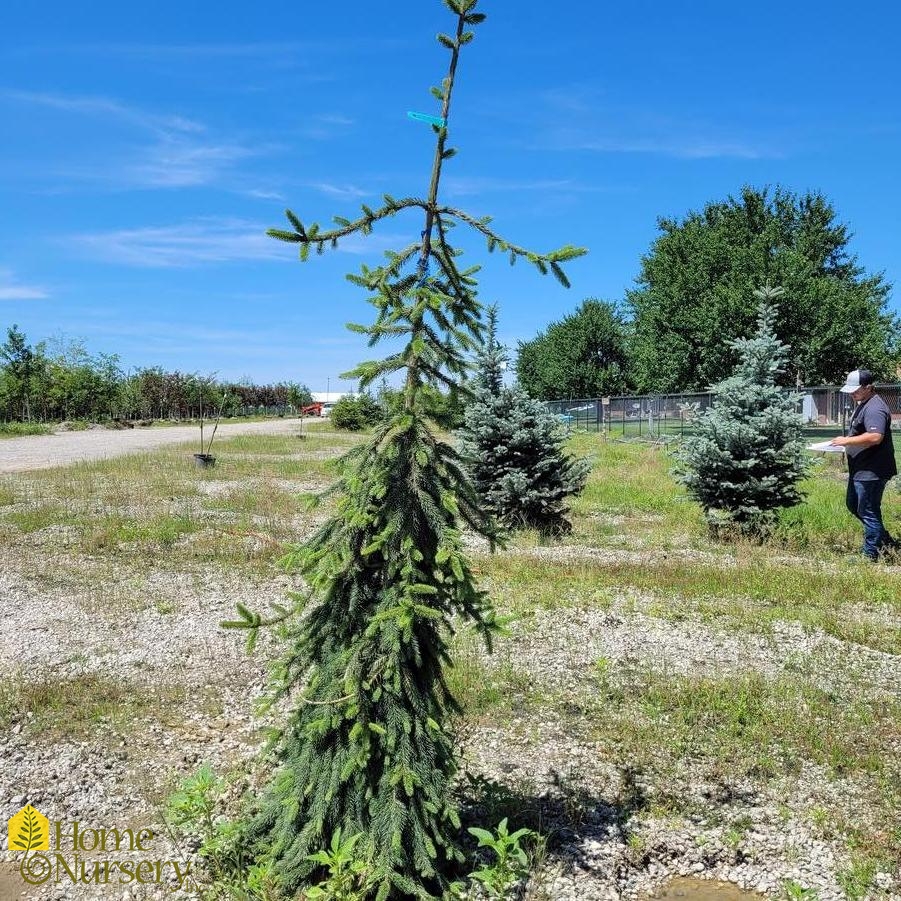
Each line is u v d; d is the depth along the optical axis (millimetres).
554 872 3035
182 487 13719
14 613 6305
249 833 3035
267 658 5348
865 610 6609
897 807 3512
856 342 33438
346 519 2764
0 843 3195
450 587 2822
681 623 6199
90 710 4453
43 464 18031
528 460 10078
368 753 2625
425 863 2670
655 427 27375
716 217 41781
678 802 3547
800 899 2867
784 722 4336
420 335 2756
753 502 9586
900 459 16391
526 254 2783
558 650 5539
